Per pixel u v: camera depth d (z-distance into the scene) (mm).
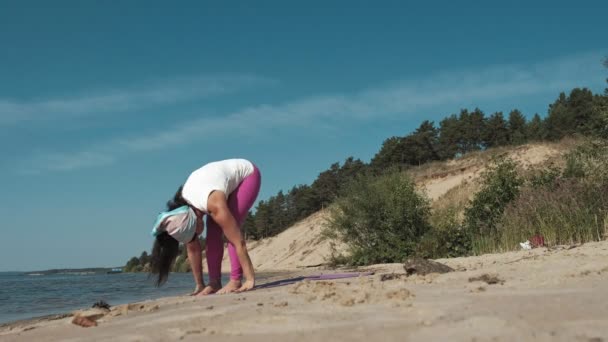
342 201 16281
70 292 12383
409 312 2627
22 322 5141
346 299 3062
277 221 54344
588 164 12352
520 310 2445
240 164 5559
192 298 4594
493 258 7578
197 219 5234
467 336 1999
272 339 2250
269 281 7207
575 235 9570
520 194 12414
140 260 73438
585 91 50844
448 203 21719
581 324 2080
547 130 50562
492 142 55781
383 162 49781
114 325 3195
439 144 55281
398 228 15492
